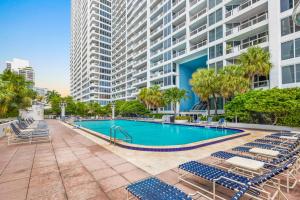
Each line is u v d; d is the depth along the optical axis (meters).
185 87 36.81
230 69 19.58
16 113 24.34
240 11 21.97
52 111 49.41
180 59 33.75
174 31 35.16
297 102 13.30
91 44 76.31
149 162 5.75
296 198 3.35
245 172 4.68
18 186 3.96
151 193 2.75
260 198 3.24
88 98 75.94
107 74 78.44
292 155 4.18
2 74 24.45
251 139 10.23
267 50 19.92
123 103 43.78
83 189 3.80
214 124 18.66
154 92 34.47
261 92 15.63
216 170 3.82
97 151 7.27
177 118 24.62
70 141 9.57
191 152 7.12
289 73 16.86
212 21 26.05
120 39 70.94
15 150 7.45
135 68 54.62
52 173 4.77
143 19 51.62
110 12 83.56
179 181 4.23
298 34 16.30
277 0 17.78
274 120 15.52
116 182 4.17
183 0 32.38
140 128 21.20
